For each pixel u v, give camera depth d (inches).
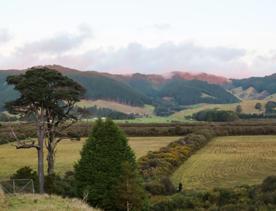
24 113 2276.1
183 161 3543.3
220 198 2102.6
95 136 1753.2
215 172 3021.7
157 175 2586.1
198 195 2153.1
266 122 7140.8
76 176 1748.3
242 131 6122.1
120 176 1654.8
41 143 2213.3
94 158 1716.3
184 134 5900.6
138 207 1656.0
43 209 1164.5
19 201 1280.8
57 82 2322.8
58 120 2367.1
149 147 4377.5
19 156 3764.8
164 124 6673.2
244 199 2054.6
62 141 5260.8
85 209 1255.5
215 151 4281.5
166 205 1990.7
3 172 2753.4
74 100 2375.7
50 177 2070.6
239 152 4190.5
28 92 2154.3
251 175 2891.2
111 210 1672.0
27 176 1961.1
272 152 4165.8
